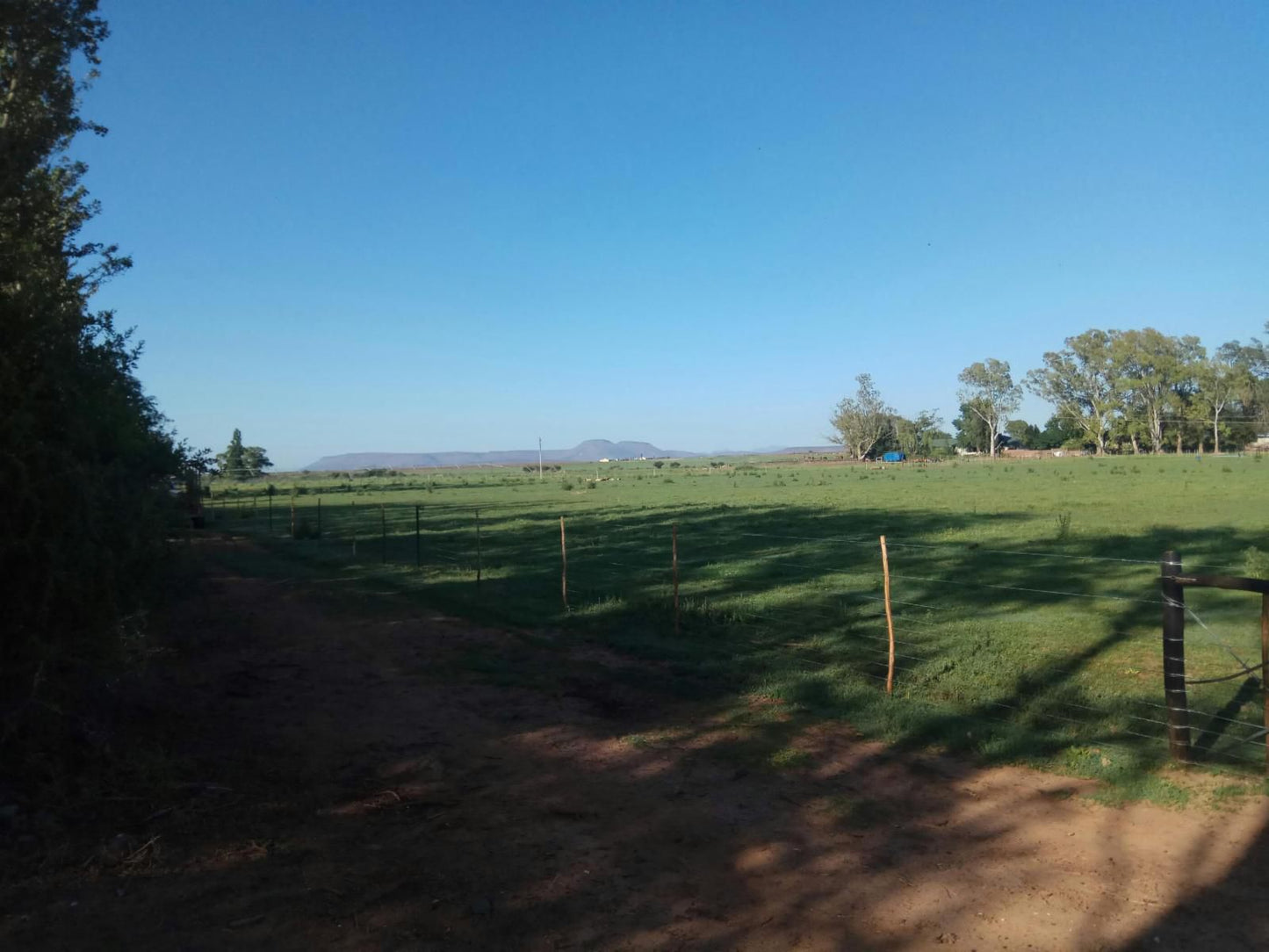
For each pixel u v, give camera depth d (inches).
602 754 268.4
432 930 161.2
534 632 464.4
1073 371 4266.7
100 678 247.9
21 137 320.5
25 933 158.6
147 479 472.7
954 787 235.1
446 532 1114.1
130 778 237.1
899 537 877.2
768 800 227.5
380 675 376.2
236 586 655.1
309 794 234.2
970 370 4717.0
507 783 243.8
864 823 211.6
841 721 297.9
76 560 222.7
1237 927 158.6
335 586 655.8
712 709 316.8
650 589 591.5
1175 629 245.9
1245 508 1055.0
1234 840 195.2
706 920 165.0
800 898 173.5
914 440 4835.1
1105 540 778.2
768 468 4234.7
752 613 495.2
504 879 182.5
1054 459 3666.3
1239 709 294.4
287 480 4665.4
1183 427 4060.0
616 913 167.5
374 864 189.9
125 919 164.6
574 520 1247.5
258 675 375.9
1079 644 405.7
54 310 247.1
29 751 229.5
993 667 361.4
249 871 185.8
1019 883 178.1
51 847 194.1
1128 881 177.6
